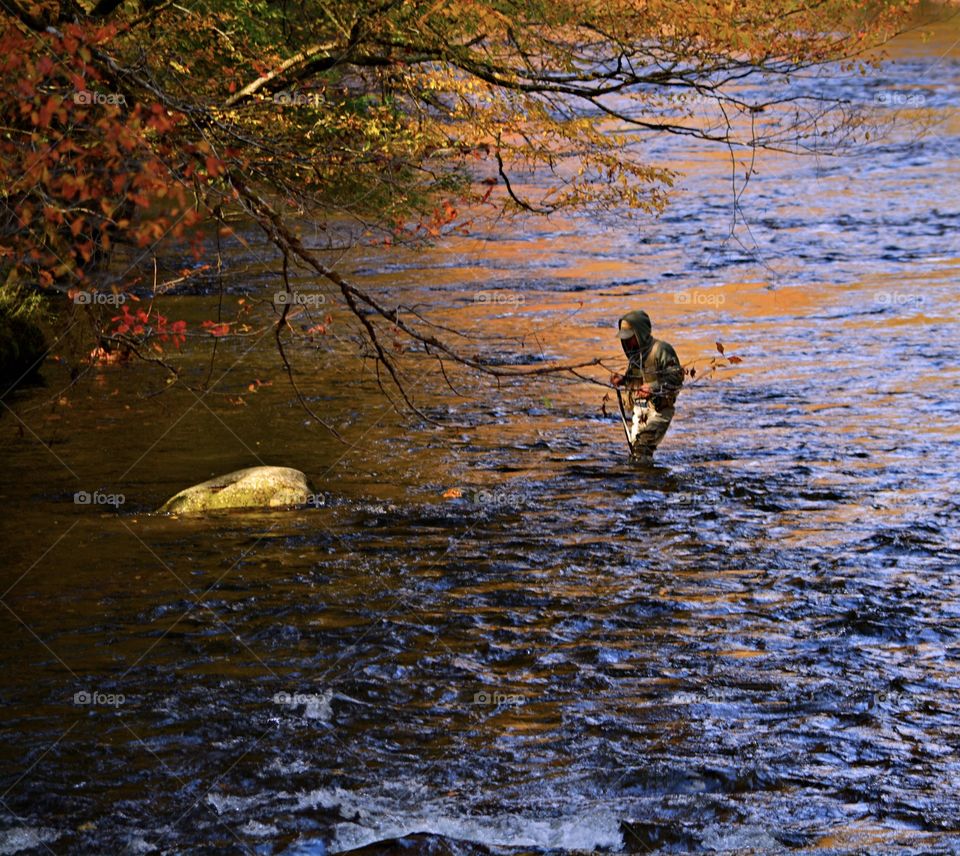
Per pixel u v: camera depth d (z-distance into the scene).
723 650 25.84
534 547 32.69
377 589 29.34
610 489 38.19
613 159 31.53
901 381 51.78
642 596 29.08
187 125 25.81
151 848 17.83
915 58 167.12
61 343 49.34
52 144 20.88
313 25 34.44
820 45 30.20
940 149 117.75
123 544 32.50
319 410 47.59
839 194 101.94
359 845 17.94
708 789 19.70
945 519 35.00
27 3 20.64
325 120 31.14
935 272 74.44
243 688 23.66
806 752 21.02
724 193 104.44
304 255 23.55
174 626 26.81
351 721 22.31
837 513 35.69
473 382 52.53
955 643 26.23
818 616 27.77
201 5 35.38
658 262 80.25
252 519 34.88
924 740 21.53
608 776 19.95
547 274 77.00
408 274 76.75
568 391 51.28
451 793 19.55
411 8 29.52
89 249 22.16
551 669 24.80
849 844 17.44
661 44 30.44
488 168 94.88
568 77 31.50
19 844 17.91
